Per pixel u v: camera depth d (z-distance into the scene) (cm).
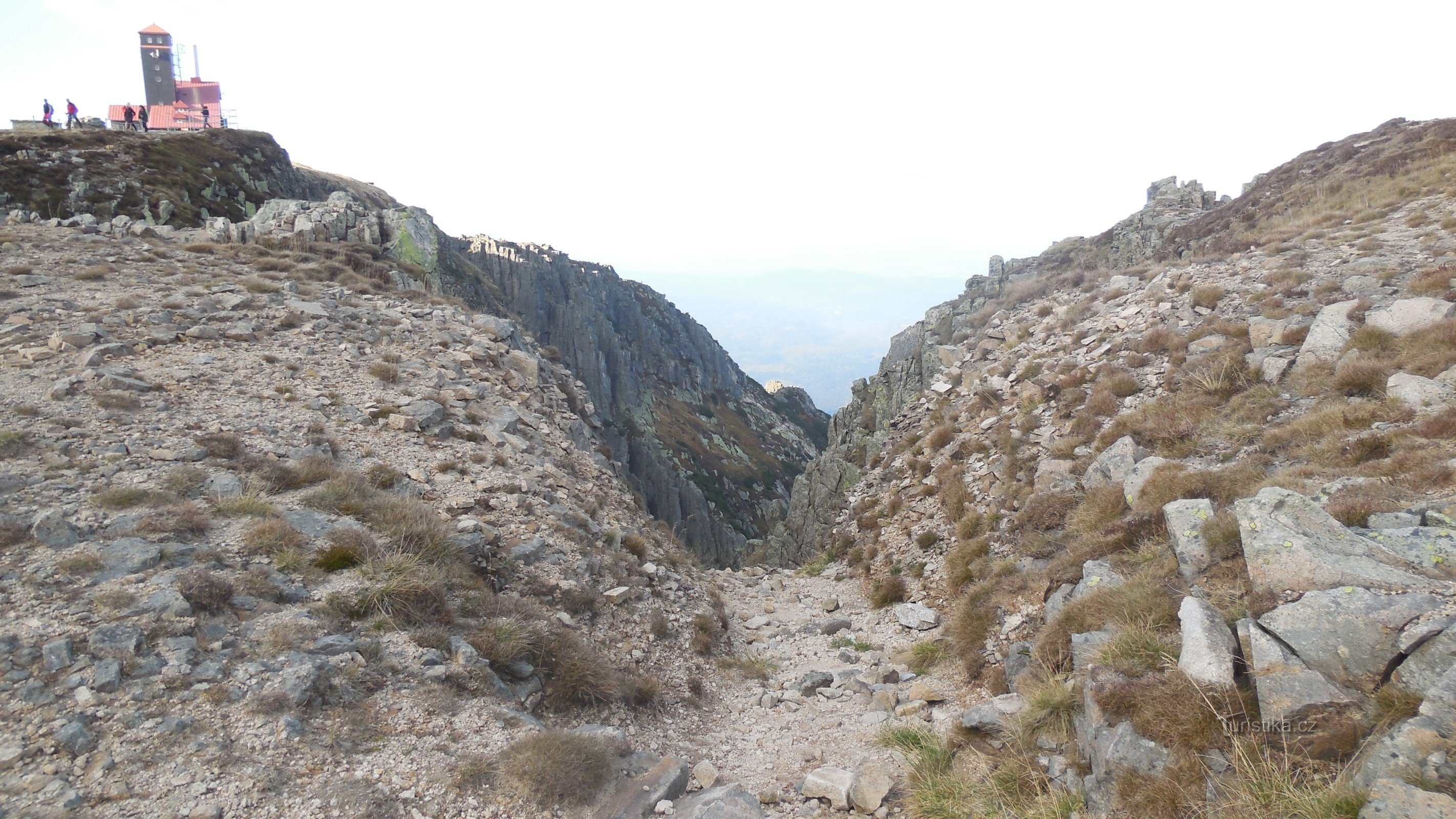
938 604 1703
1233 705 658
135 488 1106
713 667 1399
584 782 768
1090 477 1571
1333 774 568
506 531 1442
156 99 10650
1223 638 725
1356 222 2683
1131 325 2391
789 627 1786
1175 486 1202
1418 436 1005
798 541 4062
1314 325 1580
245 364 1822
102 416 1351
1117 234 5316
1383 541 732
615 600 1408
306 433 1523
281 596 950
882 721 1145
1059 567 1284
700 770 932
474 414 1956
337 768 710
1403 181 3134
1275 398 1480
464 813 693
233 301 2230
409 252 3897
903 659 1443
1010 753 875
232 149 7662
